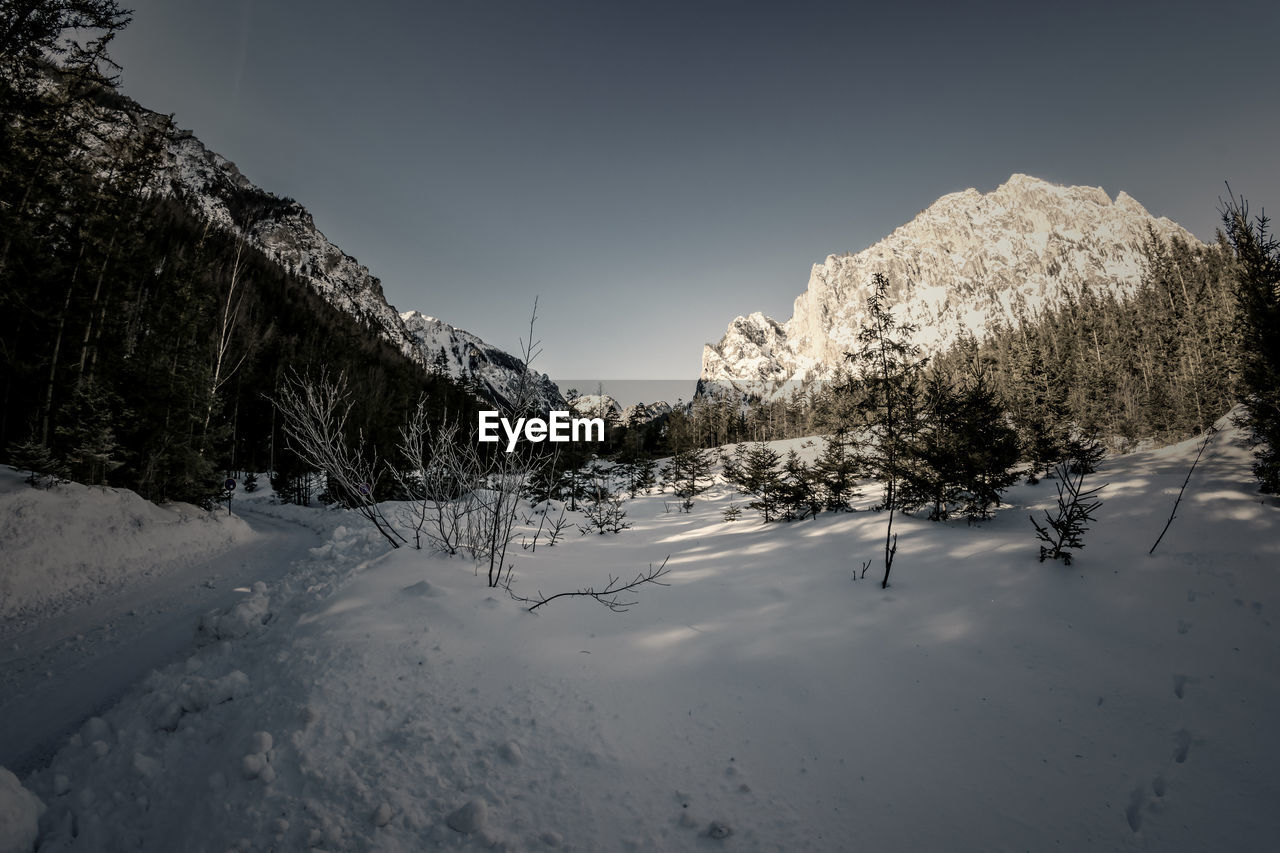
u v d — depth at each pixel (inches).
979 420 384.8
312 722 126.7
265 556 490.9
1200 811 111.7
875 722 148.6
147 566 427.5
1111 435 955.3
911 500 409.4
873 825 110.3
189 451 652.1
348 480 276.8
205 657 171.2
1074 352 1811.0
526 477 255.9
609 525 573.6
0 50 448.8
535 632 194.1
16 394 603.2
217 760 117.5
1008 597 226.1
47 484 447.8
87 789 112.8
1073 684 162.7
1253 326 294.5
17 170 496.4
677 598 256.4
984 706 155.6
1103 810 115.3
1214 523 252.7
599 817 107.5
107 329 627.8
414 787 110.8
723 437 3211.1
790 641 200.2
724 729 143.0
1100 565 239.1
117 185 615.8
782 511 556.4
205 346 730.2
